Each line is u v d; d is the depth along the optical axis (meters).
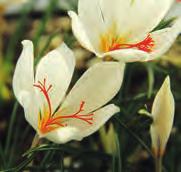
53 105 0.39
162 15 0.42
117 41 0.42
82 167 0.60
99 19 0.41
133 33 0.42
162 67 0.60
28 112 0.37
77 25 0.39
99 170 0.59
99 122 0.38
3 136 0.66
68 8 0.61
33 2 0.67
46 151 0.50
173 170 0.57
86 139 0.60
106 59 0.41
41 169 0.47
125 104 0.53
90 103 0.39
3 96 0.69
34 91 0.38
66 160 0.60
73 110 0.39
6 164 0.52
